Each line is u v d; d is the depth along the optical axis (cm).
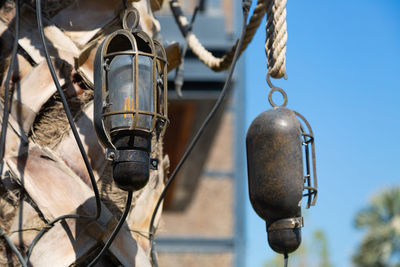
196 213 680
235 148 670
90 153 134
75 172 132
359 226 1488
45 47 120
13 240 126
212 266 675
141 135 114
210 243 675
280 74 140
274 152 130
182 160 137
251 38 177
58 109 135
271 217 131
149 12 156
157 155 149
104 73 118
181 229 680
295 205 129
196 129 591
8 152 131
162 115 120
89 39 140
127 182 112
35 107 134
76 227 127
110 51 124
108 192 134
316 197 136
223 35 502
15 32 139
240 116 662
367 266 1449
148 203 142
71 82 137
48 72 136
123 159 112
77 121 136
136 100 112
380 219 1484
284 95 141
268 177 129
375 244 1445
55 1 142
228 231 676
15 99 134
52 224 126
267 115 134
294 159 130
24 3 141
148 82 116
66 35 140
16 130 132
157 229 151
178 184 643
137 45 125
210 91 490
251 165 133
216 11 513
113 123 113
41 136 134
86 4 143
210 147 628
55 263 125
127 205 116
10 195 129
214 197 672
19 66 137
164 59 122
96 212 130
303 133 137
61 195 129
